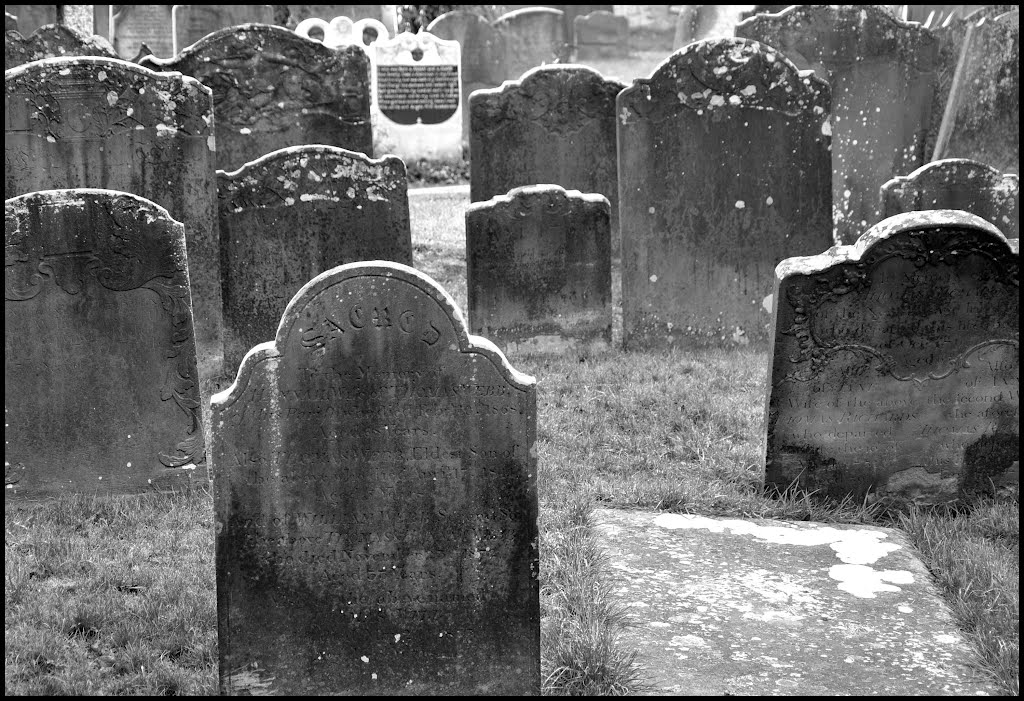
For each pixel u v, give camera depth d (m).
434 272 10.87
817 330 8.40
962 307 8.42
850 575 8.10
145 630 7.73
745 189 9.84
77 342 8.36
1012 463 8.53
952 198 10.10
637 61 17.89
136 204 8.34
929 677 7.65
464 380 7.33
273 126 10.98
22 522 8.26
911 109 11.19
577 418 9.05
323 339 7.20
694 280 9.88
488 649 7.57
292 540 7.37
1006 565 8.09
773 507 8.47
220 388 9.50
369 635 7.53
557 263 9.68
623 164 9.77
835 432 8.48
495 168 10.69
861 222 11.25
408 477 7.39
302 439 7.27
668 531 8.31
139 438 8.44
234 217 9.60
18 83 9.27
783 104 9.79
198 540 8.17
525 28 15.59
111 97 9.34
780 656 7.71
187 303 8.42
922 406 8.47
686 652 7.72
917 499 8.52
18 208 8.28
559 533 8.20
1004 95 11.05
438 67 13.58
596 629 7.73
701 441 8.91
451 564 7.50
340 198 9.68
